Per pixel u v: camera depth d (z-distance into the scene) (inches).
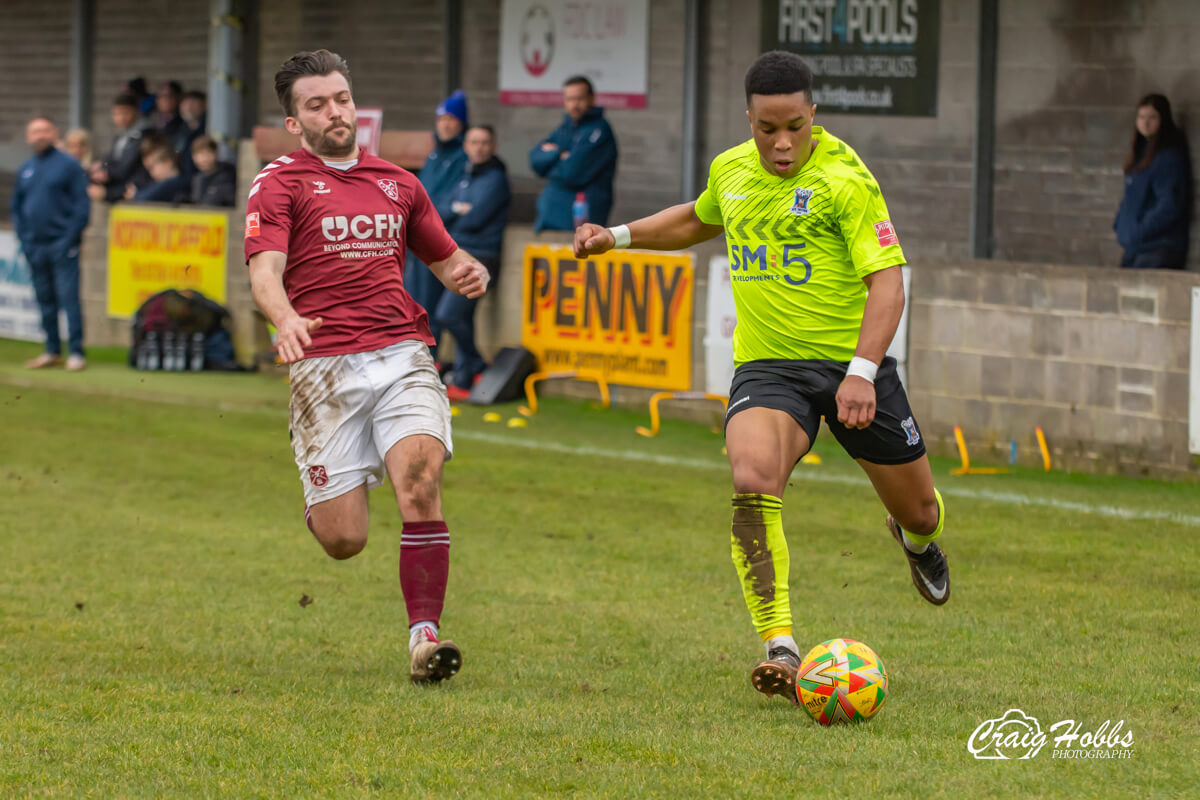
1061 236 1241.4
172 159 1612.9
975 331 1043.3
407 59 1651.1
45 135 1448.1
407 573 504.7
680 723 444.5
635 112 1482.5
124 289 1611.7
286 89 510.0
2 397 1296.8
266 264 491.2
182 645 573.0
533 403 1248.2
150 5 1892.2
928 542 544.1
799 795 365.7
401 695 485.1
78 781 385.7
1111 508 858.1
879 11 1314.0
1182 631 579.5
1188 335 941.2
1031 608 624.1
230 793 373.1
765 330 491.5
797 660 462.0
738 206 490.0
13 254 1692.9
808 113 464.8
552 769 391.2
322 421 506.9
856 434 493.7
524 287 1307.8
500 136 1584.6
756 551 466.6
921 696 478.0
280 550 762.2
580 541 783.1
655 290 1221.7
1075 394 999.0
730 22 1408.7
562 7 1517.0
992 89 1259.8
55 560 732.0
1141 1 1178.6
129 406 1259.8
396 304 518.6
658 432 1155.9
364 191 514.0
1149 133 1104.8
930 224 1312.7
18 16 2023.9
